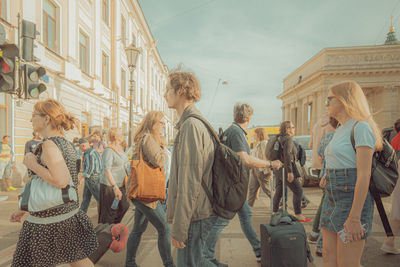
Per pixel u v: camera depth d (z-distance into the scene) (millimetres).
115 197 3678
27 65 5176
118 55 17172
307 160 8031
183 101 1847
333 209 1855
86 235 1910
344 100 1795
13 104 7867
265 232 2430
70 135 10750
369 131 1685
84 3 12516
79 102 11961
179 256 1737
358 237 1657
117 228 2934
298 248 2324
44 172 1730
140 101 24750
